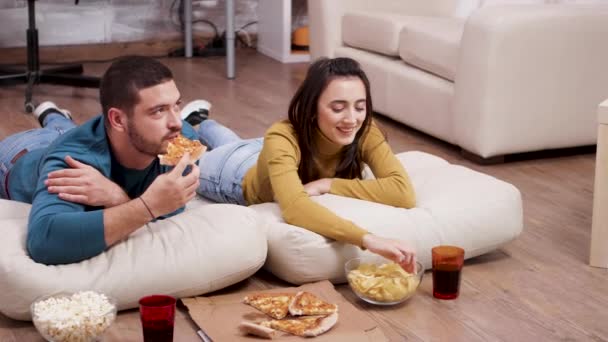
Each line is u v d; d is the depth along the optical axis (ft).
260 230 7.02
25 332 6.38
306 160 7.61
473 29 10.61
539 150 11.23
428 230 7.36
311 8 14.05
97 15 17.44
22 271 6.31
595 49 10.85
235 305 6.65
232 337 6.12
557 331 6.49
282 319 6.37
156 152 6.62
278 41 17.65
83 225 6.36
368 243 6.81
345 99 7.20
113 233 6.47
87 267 6.48
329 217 6.98
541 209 9.22
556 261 7.82
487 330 6.48
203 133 9.76
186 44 17.76
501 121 10.68
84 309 5.93
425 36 11.80
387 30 12.65
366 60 13.08
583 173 10.56
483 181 7.97
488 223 7.59
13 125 12.34
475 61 10.60
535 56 10.59
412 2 14.07
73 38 17.39
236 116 13.03
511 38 10.43
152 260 6.59
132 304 6.57
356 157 7.80
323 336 6.14
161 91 6.46
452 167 8.48
